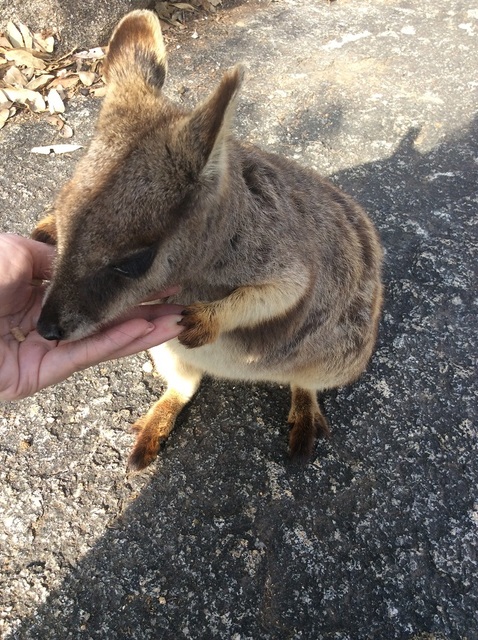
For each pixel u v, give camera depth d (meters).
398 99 0.67
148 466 0.38
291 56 0.72
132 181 0.26
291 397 0.43
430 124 0.64
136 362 0.44
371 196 0.57
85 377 0.43
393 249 0.52
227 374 0.40
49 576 0.34
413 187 0.58
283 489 0.38
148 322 0.31
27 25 0.63
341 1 0.83
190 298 0.35
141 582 0.34
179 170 0.27
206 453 0.39
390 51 0.74
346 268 0.39
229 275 0.33
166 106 0.29
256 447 0.40
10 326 0.34
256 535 0.36
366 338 0.42
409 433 0.41
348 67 0.71
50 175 0.56
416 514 0.37
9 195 0.54
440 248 0.52
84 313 0.28
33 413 0.41
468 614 0.33
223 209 0.30
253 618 0.33
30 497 0.37
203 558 0.35
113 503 0.37
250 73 0.69
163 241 0.28
